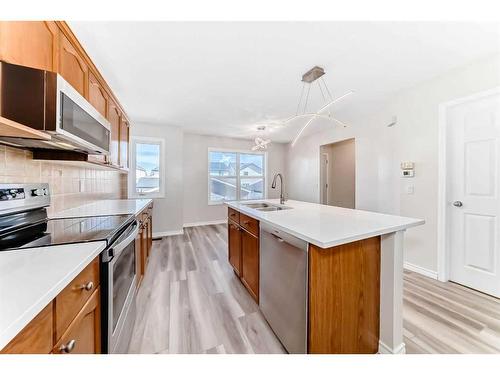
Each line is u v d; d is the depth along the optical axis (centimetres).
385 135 308
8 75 89
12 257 84
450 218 228
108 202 281
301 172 552
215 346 140
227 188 565
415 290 209
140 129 410
